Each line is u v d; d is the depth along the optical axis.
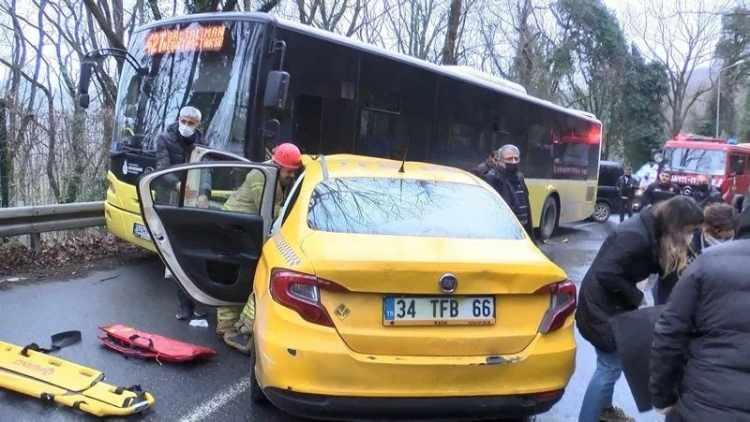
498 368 3.56
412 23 24.36
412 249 3.73
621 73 45.62
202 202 5.96
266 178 5.14
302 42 7.86
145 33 8.55
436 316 3.54
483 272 3.57
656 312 3.44
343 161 5.06
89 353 5.26
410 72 9.73
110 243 9.42
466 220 4.30
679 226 3.77
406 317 3.51
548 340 3.70
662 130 48.69
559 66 42.69
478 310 3.60
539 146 14.25
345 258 3.51
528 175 13.80
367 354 3.46
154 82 8.20
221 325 5.68
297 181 4.93
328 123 8.27
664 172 19.48
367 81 8.88
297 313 3.51
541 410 3.70
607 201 20.61
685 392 2.62
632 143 47.94
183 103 7.87
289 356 3.45
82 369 4.59
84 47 18.33
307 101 7.95
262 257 4.28
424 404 3.49
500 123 12.48
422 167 5.08
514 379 3.59
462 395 3.52
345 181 4.54
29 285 7.23
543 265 3.76
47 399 4.24
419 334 3.50
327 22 18.94
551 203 15.06
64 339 5.43
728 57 41.31
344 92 8.49
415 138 9.89
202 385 4.77
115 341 5.43
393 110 9.41
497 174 7.80
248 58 7.42
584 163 16.75
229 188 6.25
